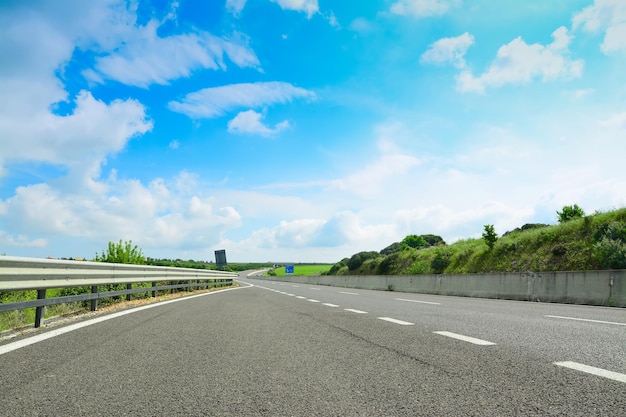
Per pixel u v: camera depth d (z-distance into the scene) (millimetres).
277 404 3283
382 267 45469
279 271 133875
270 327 7582
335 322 8234
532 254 25922
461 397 3373
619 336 6297
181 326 7793
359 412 3080
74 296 9383
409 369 4309
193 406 3256
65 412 3139
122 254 20672
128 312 10484
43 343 6027
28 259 7352
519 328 7227
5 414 3096
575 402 3203
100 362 4785
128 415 3074
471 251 32562
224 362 4746
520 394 3422
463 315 9516
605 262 20672
